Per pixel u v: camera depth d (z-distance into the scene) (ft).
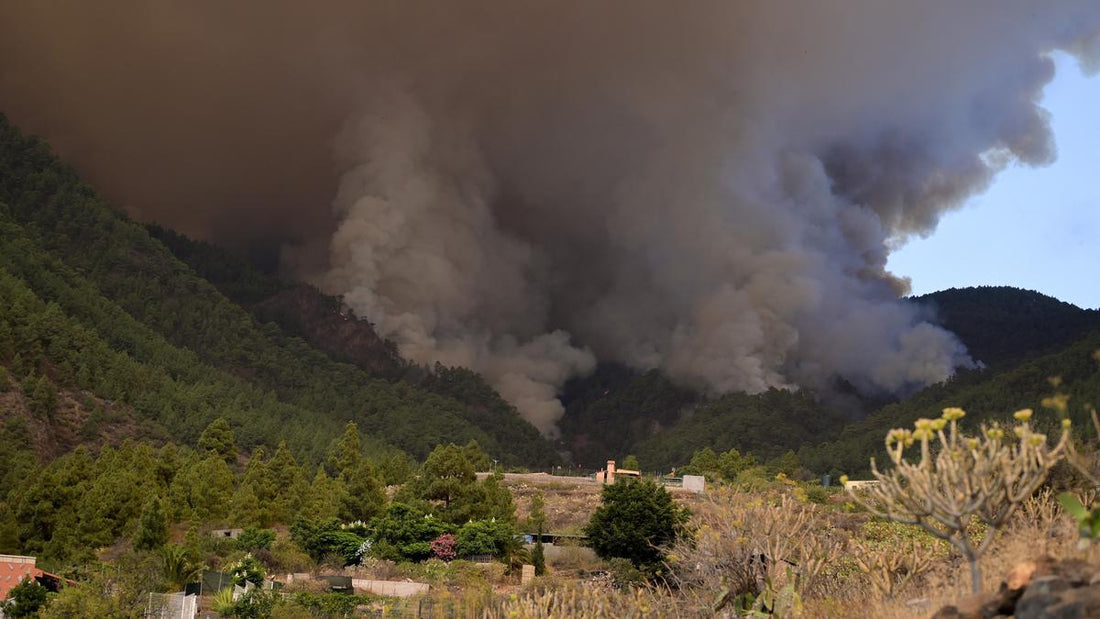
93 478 260.62
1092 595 23.36
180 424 618.85
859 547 55.47
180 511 253.24
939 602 39.60
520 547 191.72
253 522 243.19
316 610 137.49
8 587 147.95
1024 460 30.45
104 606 130.11
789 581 50.60
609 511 155.53
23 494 251.60
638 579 112.06
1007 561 39.34
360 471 244.01
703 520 63.77
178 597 137.08
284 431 643.45
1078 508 26.68
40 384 550.77
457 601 111.24
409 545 196.75
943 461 31.30
